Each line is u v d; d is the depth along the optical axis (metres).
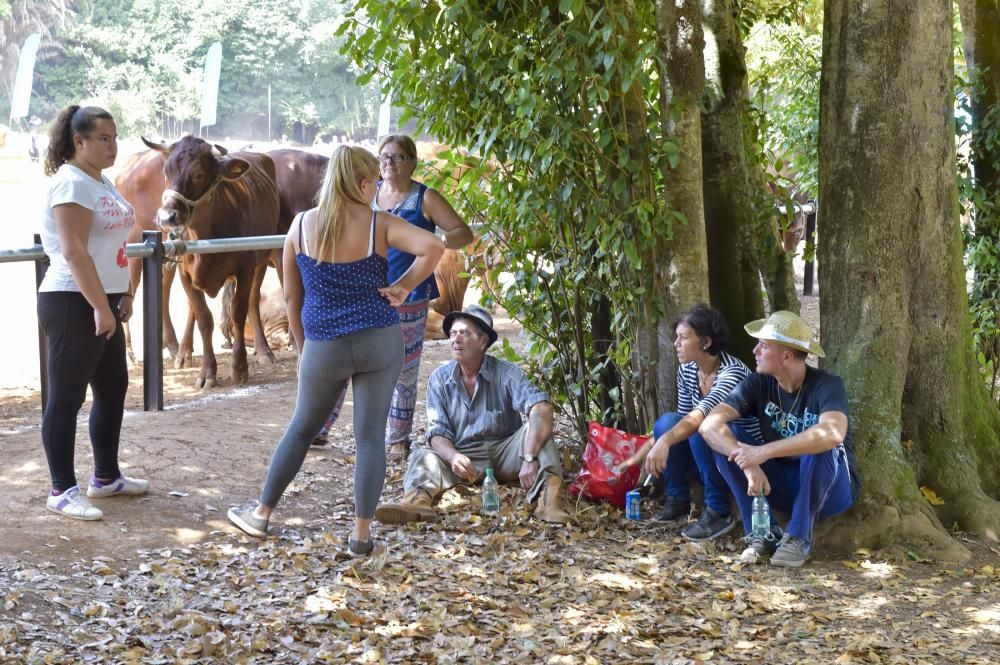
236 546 5.21
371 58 6.43
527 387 6.13
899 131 5.93
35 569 4.61
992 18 8.12
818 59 10.81
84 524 5.18
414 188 6.14
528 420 6.09
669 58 5.97
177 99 57.31
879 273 5.97
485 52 6.03
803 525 5.32
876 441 5.80
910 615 4.79
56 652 3.92
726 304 6.70
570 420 7.20
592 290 6.70
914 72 5.92
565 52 5.79
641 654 4.32
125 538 5.11
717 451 5.40
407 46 6.40
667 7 5.94
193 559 4.97
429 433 6.15
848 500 5.41
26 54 43.16
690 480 5.98
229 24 59.78
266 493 5.30
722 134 6.64
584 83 5.82
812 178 10.58
